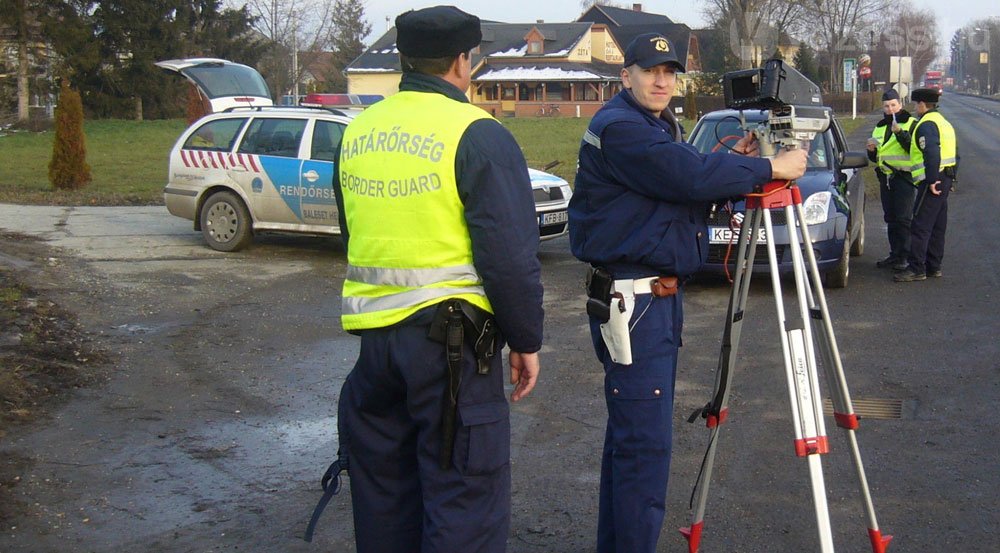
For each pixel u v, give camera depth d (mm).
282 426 5578
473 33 3070
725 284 9438
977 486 4625
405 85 3076
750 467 4910
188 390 6172
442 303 2941
